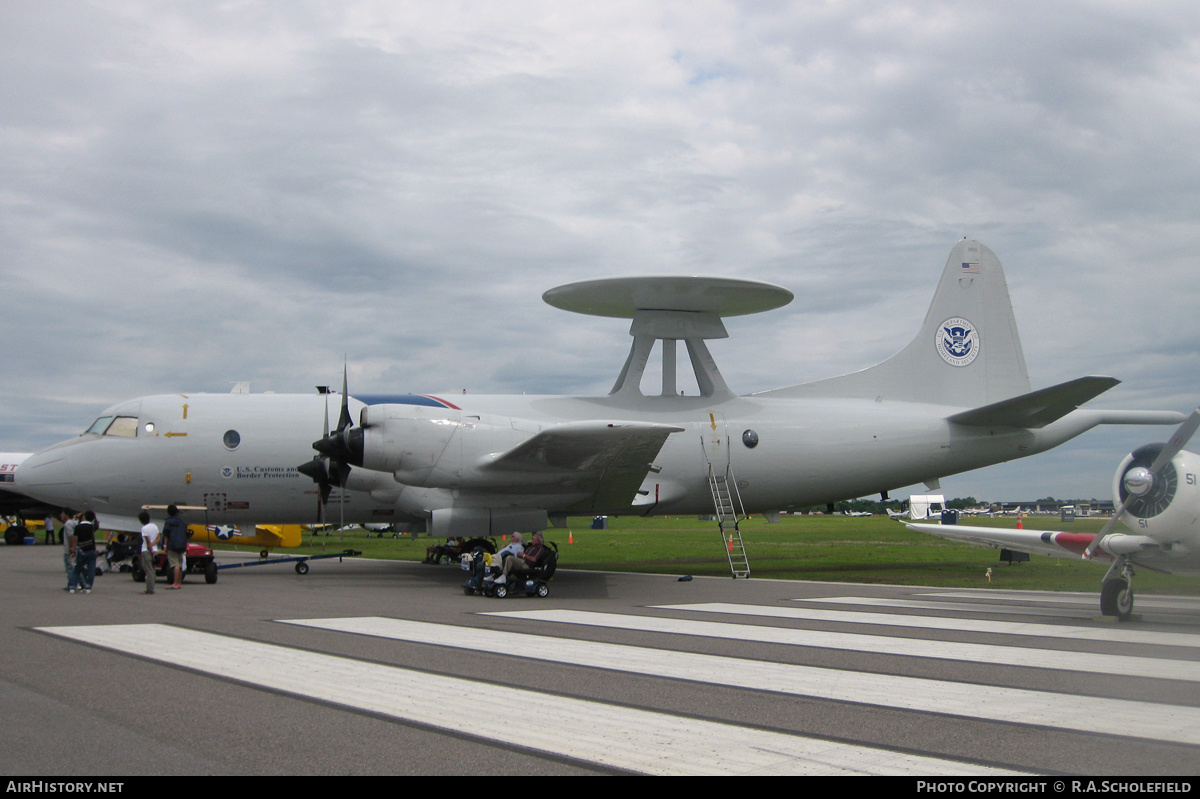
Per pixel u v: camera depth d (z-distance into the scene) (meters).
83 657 8.05
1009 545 13.05
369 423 15.72
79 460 18.33
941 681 7.25
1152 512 10.83
